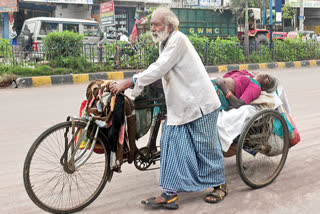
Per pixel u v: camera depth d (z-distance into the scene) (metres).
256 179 3.21
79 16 21.77
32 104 6.79
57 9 21.11
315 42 16.61
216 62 13.57
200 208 2.78
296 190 3.08
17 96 7.73
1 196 3.00
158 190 3.14
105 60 11.77
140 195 3.04
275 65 14.38
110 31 21.16
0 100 7.24
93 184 3.13
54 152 3.11
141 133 2.96
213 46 13.46
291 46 15.67
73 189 3.07
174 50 2.55
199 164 2.80
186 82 2.64
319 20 34.72
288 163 3.71
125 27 22.41
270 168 3.47
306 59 16.17
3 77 9.19
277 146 3.30
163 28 2.58
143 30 14.36
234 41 14.27
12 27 19.92
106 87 2.71
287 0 30.98
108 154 2.84
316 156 3.89
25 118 5.64
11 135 4.72
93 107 2.75
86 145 2.74
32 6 20.47
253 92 3.25
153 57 12.20
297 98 7.22
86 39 14.68
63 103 6.88
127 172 3.55
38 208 2.81
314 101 6.90
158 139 4.50
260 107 3.30
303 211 2.72
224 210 2.74
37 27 13.78
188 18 15.95
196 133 2.72
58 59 10.92
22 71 9.92
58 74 10.36
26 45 13.76
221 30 16.83
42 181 3.12
